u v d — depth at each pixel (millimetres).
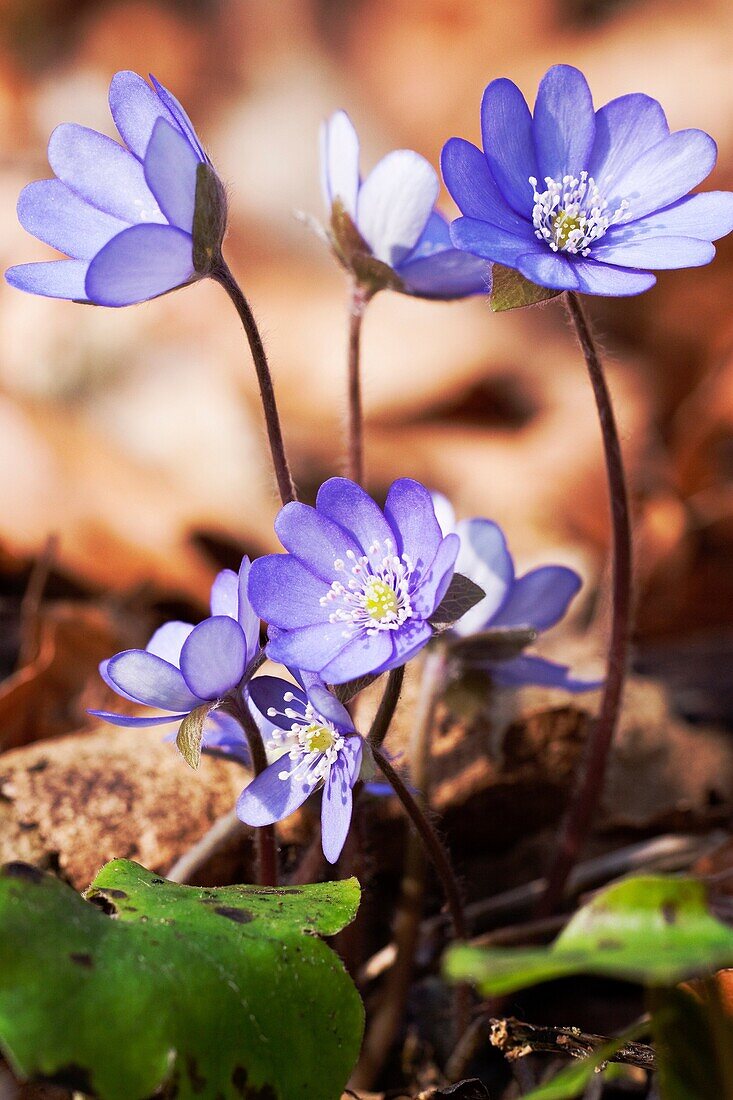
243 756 305
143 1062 267
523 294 290
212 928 278
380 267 315
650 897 270
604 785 345
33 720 382
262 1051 273
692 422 552
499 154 295
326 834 285
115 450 496
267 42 814
